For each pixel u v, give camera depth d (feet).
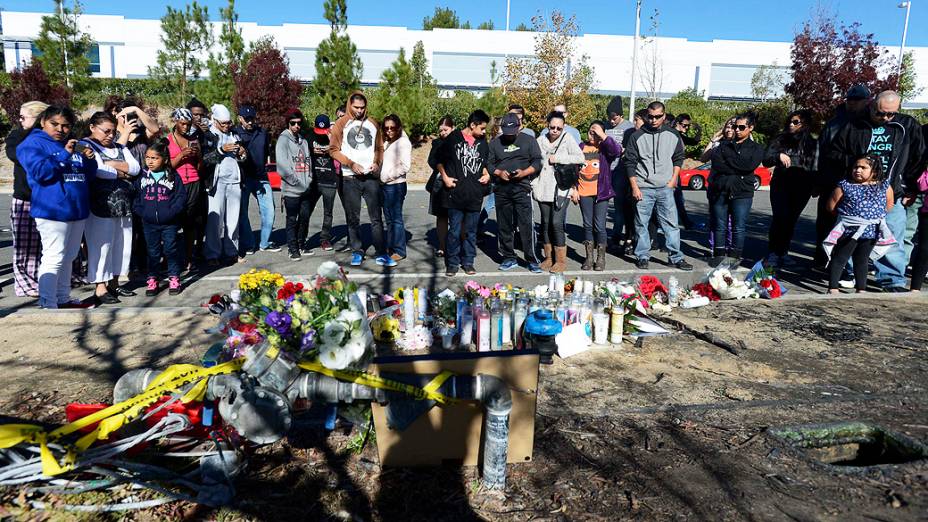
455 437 10.64
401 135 24.97
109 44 125.80
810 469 10.87
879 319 19.21
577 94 83.61
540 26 83.71
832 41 75.56
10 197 53.72
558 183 23.84
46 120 17.58
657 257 28.27
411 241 31.14
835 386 14.32
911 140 21.88
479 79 135.44
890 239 21.43
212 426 10.09
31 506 9.50
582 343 16.33
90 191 19.27
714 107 95.55
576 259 27.53
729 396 13.73
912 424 12.50
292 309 9.86
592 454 11.23
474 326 16.78
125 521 9.28
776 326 18.44
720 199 26.04
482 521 9.40
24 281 20.65
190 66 92.89
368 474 10.55
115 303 20.01
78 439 9.67
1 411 12.38
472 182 22.79
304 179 26.04
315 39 130.21
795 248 31.22
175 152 22.57
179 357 15.26
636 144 24.66
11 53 117.80
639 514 9.57
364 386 9.75
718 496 10.02
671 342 17.13
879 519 9.50
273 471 10.59
